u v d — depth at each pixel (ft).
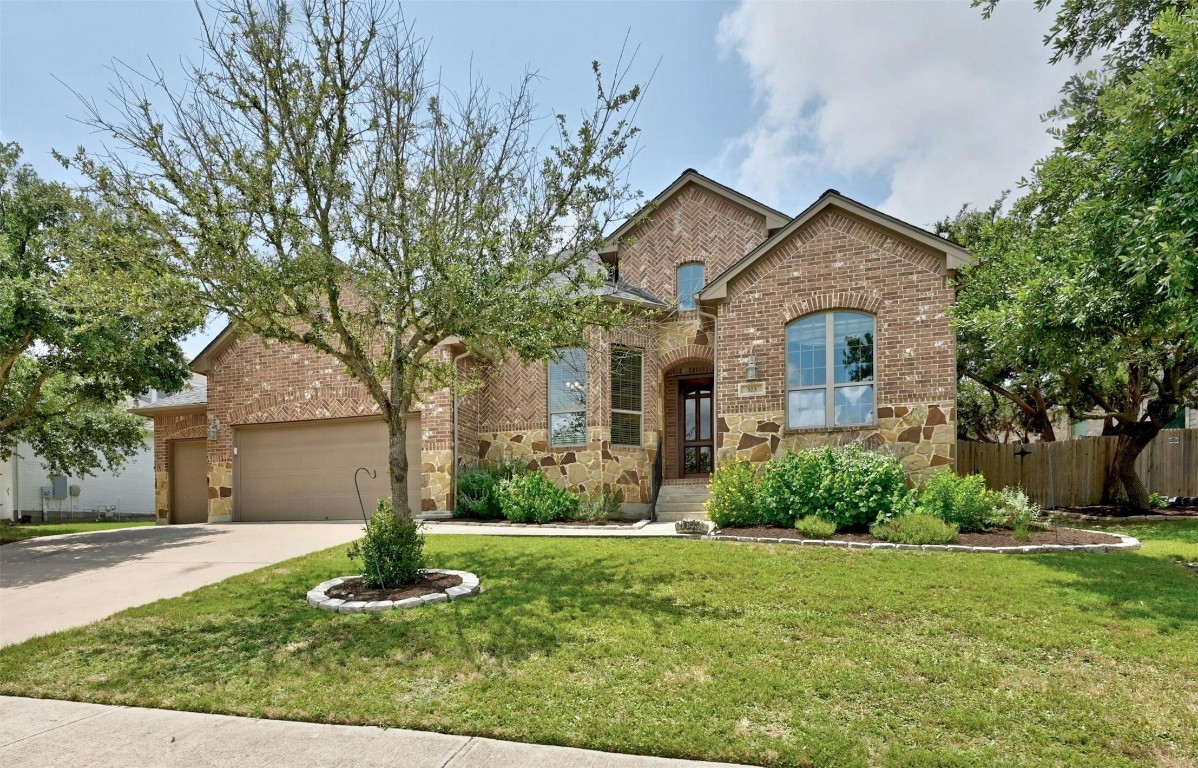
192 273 22.41
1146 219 20.75
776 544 30.35
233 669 16.65
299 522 49.65
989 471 50.06
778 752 11.75
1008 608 19.86
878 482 33.42
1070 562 25.72
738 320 41.45
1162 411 42.98
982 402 69.26
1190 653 16.19
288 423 51.98
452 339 44.78
